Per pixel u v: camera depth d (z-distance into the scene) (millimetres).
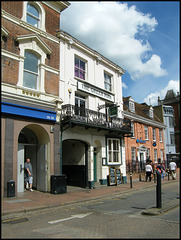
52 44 12961
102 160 15539
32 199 9312
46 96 12008
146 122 25094
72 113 12516
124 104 24109
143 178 19703
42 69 12070
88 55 15867
